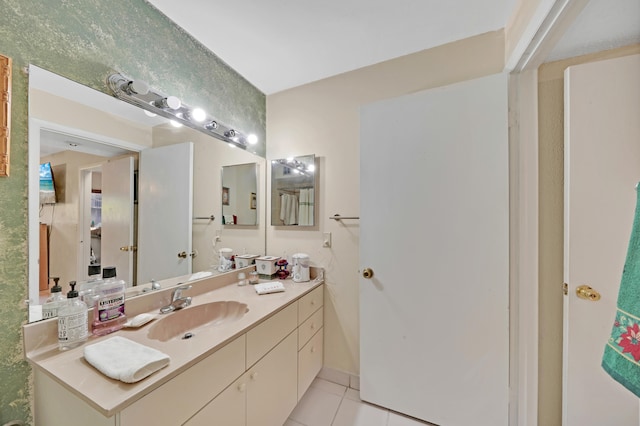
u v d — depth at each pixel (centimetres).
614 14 100
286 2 124
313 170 190
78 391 67
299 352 153
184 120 149
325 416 152
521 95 131
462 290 138
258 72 184
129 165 125
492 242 131
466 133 136
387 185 155
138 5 122
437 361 143
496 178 130
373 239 159
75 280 104
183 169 153
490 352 132
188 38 149
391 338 154
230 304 142
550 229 130
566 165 121
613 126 113
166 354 85
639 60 111
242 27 142
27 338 87
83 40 103
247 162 196
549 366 130
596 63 116
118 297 107
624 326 72
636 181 110
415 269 148
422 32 144
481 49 146
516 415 132
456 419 139
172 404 76
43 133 93
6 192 84
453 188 139
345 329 181
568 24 97
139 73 123
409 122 150
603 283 115
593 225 116
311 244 191
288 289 163
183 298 137
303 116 198
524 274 131
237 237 188
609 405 114
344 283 181
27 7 87
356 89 179
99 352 82
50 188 96
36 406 87
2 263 83
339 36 148
